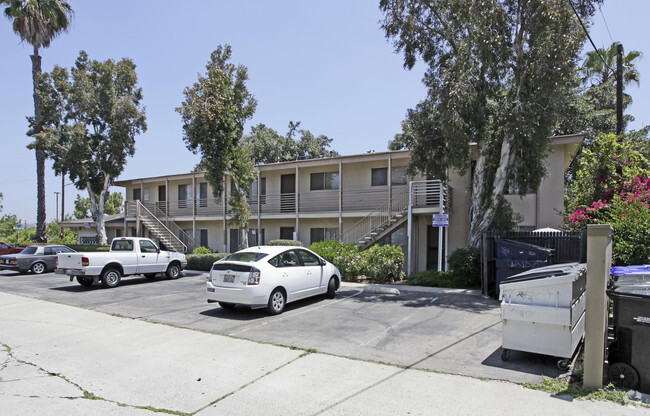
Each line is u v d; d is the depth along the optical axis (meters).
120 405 4.34
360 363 5.51
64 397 4.57
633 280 5.32
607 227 4.49
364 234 19.00
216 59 17.30
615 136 12.72
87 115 26.02
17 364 5.70
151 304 10.20
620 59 13.79
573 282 5.20
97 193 28.05
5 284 14.55
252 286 8.32
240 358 5.81
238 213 18.00
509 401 4.24
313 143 36.28
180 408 4.25
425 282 12.74
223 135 16.75
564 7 10.88
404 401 4.27
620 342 4.77
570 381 4.77
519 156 12.48
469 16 12.18
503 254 10.13
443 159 12.61
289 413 4.07
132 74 27.47
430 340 6.62
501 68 12.68
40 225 27.66
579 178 13.23
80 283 13.45
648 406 4.09
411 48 13.73
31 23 24.92
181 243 24.22
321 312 8.91
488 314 8.55
